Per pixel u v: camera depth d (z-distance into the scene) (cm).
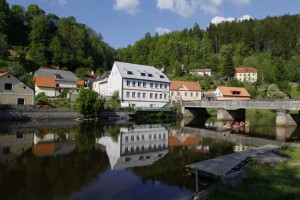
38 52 11625
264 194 1191
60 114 5297
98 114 5909
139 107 6706
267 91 10844
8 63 9269
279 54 18000
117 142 3128
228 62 14738
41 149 2606
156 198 1466
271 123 6166
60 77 9044
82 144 2923
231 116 6712
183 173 1916
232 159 2008
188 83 9800
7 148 2608
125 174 1884
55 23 13675
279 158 1933
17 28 12631
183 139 3528
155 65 17312
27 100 5566
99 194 1517
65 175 1830
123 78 7162
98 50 15188
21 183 1648
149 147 2895
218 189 1281
